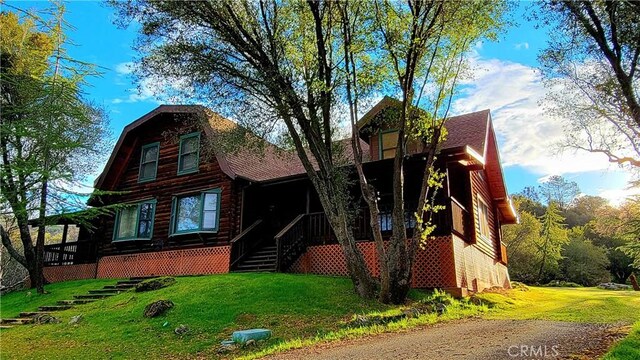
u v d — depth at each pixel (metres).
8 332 10.37
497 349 6.12
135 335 9.05
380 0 9.96
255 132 11.78
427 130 11.27
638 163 13.25
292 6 10.80
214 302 10.48
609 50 8.34
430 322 9.05
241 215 16.38
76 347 8.73
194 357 7.57
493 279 18.38
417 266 12.95
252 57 10.91
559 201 74.81
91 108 18.56
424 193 10.98
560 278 40.84
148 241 18.27
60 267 20.59
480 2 9.58
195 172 17.94
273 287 11.23
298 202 17.83
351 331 8.09
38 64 16.39
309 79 10.94
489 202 20.34
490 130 18.23
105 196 19.77
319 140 11.37
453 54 10.57
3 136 15.98
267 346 7.68
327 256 14.59
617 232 29.28
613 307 11.94
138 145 20.22
